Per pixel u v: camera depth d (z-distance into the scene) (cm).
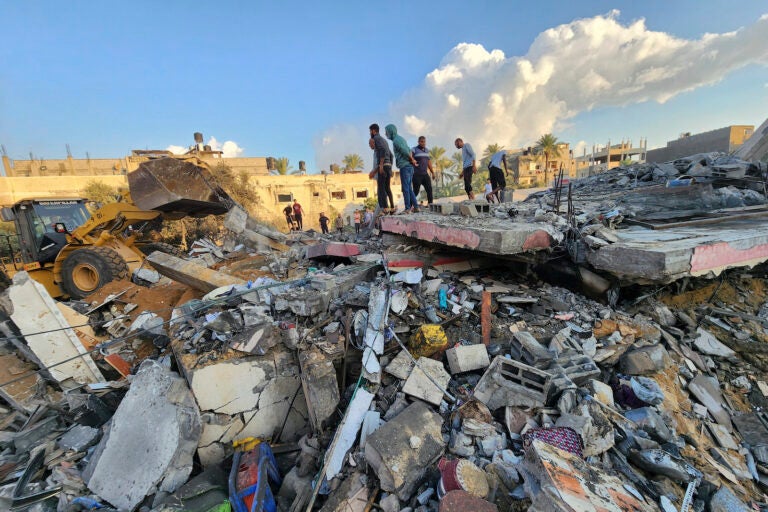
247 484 232
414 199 612
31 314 364
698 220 397
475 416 239
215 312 359
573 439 203
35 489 244
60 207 747
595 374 258
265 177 2361
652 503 174
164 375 277
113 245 670
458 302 350
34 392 362
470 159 691
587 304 339
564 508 140
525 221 391
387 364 300
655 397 242
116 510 238
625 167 942
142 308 547
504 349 297
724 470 205
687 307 358
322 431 273
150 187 549
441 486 192
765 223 368
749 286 385
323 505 211
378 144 591
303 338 320
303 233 992
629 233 355
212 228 1540
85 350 390
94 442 296
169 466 254
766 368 296
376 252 491
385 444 211
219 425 292
